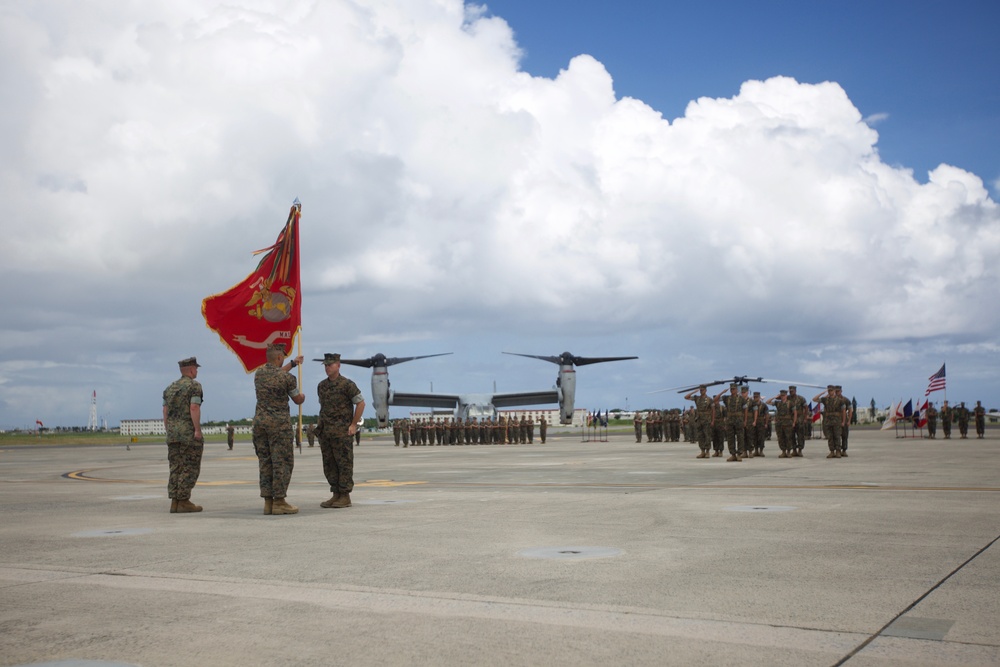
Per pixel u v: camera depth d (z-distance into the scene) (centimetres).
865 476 1533
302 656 441
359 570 667
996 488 1239
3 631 495
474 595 572
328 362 1152
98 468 2833
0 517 1088
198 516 1080
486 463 2456
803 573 621
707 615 507
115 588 611
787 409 2419
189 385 1143
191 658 440
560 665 418
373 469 2191
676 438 4794
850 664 410
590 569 651
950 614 498
